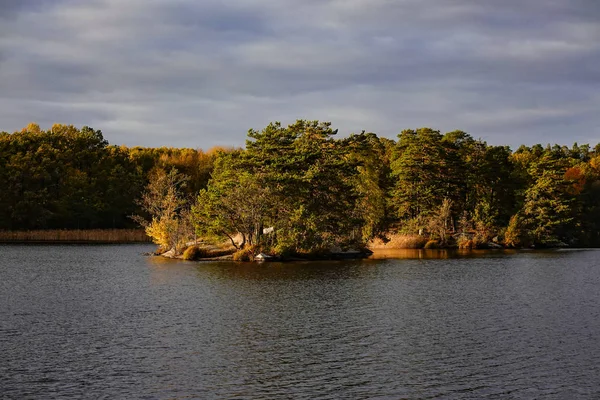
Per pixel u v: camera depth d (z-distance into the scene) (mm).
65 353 25016
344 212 77375
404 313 34094
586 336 28375
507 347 26359
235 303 37156
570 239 108500
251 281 48062
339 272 55344
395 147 115500
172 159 150875
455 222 106500
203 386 21062
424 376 22281
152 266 60719
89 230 114750
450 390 20812
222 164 92812
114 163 140500
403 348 26203
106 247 94188
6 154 122125
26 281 47844
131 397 19906
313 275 52625
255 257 67000
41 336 27906
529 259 72688
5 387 20719
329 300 38500
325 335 28547
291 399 19891
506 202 111125
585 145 190000
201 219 72625
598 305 36938
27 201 115125
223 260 68250
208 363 23797
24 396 19844
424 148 104812
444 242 97625
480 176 108562
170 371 22719
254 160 73812
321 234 72438
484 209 101188
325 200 74688
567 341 27422
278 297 39688
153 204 83812
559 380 21875
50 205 122062
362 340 27594
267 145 73500
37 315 32906
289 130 75750
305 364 23766
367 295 40781
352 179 94000
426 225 99688
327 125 80938
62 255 76188
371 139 110125
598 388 21047
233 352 25438
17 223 117250
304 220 69500
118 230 114562
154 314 33406
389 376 22297
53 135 136000
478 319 32375
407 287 44938
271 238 69750
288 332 29141
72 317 32406
